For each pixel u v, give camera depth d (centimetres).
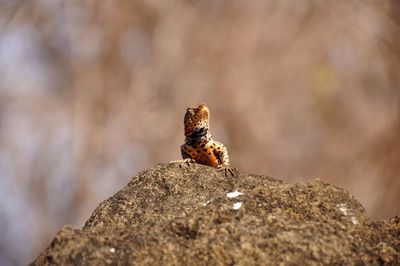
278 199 105
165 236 101
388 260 101
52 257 101
